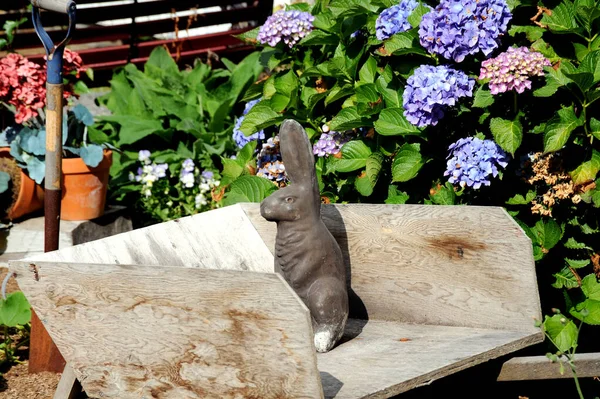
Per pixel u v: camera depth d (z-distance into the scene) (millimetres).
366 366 2598
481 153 3004
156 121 4484
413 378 2520
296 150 2717
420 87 3008
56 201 3158
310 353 2363
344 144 3293
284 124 2727
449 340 2748
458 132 3170
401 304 2932
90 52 4957
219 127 4500
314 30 3541
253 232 3080
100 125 4578
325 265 2732
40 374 3279
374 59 3379
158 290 2490
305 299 2727
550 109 3111
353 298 2992
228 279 2398
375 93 3299
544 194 3074
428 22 3051
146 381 2596
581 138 3061
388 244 2930
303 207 2717
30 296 2654
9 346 3391
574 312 3096
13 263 2629
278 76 3545
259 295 2379
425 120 3045
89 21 4879
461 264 2838
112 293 2549
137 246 2914
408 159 3146
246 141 3650
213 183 4270
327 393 2449
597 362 2781
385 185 3314
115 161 4406
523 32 3195
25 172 3748
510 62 2967
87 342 2637
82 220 3846
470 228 2818
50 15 4793
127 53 5047
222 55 5273
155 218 4285
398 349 2709
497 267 2791
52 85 3117
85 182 3811
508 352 2688
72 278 2582
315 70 3441
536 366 2777
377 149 3250
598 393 3209
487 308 2812
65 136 3797
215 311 2439
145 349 2566
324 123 3477
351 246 2979
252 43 3740
